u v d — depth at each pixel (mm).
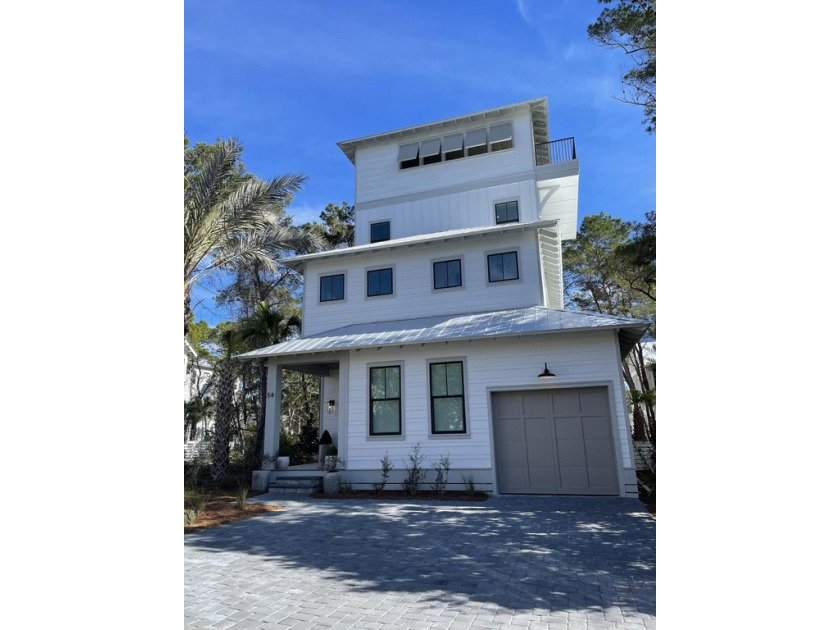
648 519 8273
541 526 7824
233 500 11000
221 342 16172
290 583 5125
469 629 3930
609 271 24016
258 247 13734
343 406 13148
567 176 16578
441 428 12375
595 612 4258
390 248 15195
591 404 11555
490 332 11758
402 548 6539
